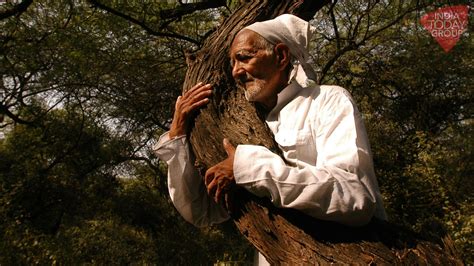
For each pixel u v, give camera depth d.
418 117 11.73
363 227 1.47
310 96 1.67
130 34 10.34
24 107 11.16
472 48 10.99
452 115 12.14
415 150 8.58
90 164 11.67
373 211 1.44
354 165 1.44
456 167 9.88
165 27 10.02
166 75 11.12
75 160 11.57
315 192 1.40
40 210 10.56
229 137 1.70
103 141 11.59
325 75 10.88
